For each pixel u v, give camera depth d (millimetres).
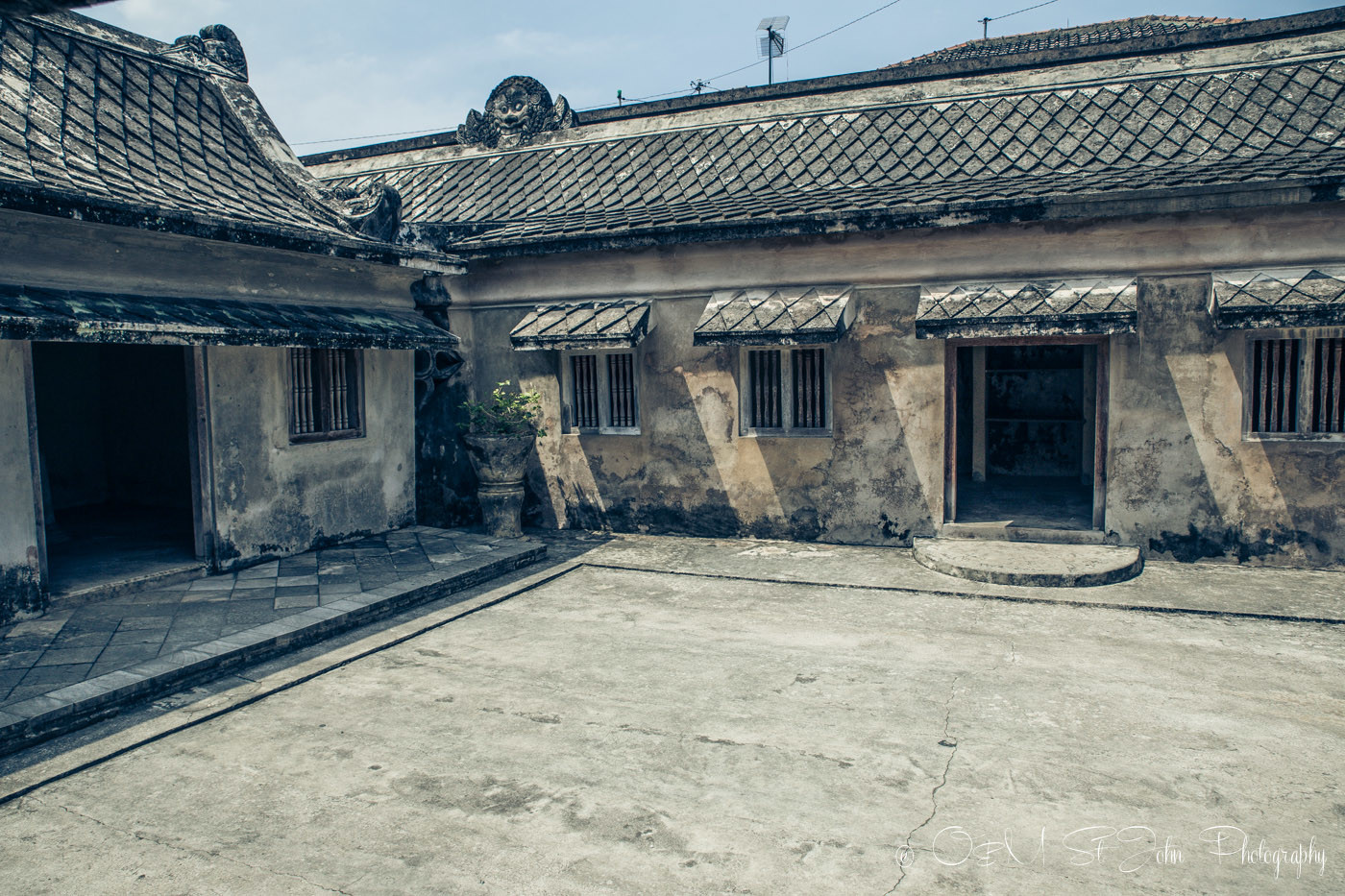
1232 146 8023
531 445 8984
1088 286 7406
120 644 5473
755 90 10836
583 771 4152
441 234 9336
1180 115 8609
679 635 6125
